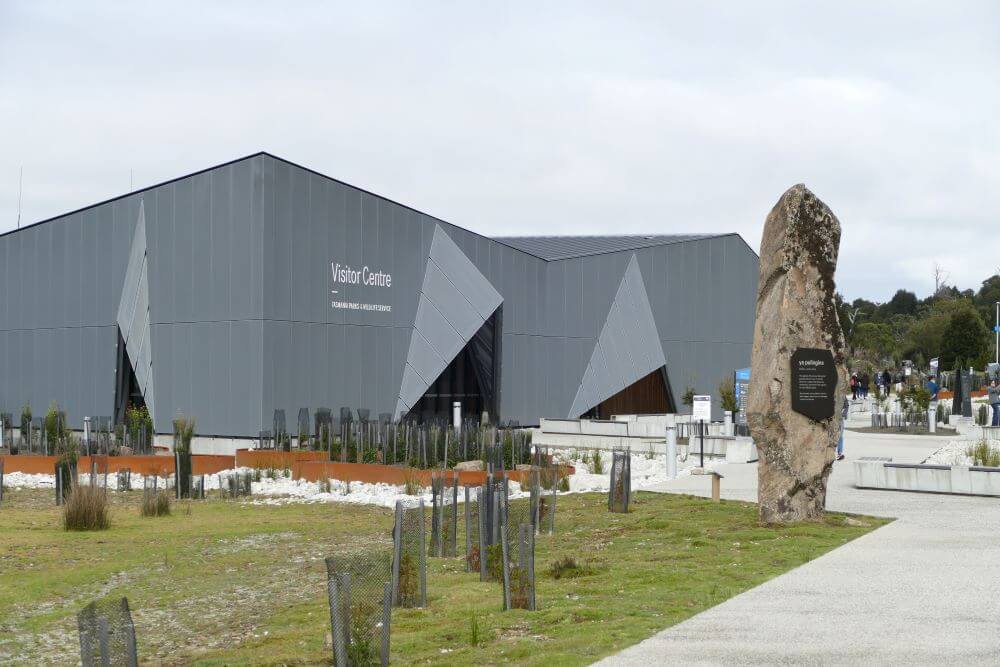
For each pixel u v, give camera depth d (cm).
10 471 2666
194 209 3200
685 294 4619
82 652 724
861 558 1202
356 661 793
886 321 13338
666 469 2364
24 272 3825
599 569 1173
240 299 3064
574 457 2777
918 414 4081
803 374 1495
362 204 3319
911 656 769
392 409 3369
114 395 3481
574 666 759
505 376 3775
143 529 1744
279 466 2631
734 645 805
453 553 1384
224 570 1389
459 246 3638
